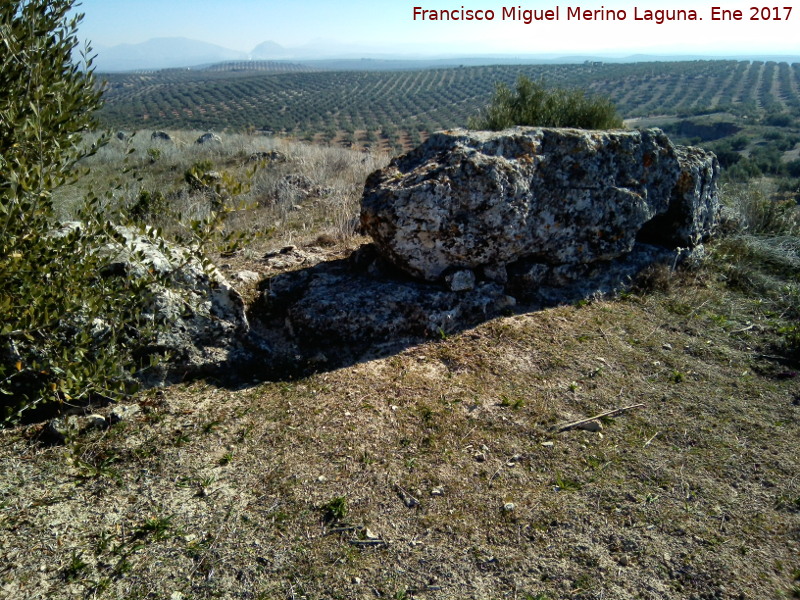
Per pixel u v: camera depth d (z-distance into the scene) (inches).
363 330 173.8
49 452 124.0
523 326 184.5
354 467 126.8
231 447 131.0
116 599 94.2
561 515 114.9
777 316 203.3
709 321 197.5
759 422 144.8
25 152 100.6
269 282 203.0
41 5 101.3
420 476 125.0
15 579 95.3
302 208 354.3
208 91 3336.6
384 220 179.2
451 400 150.7
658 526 112.3
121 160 547.2
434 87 3496.6
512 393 154.6
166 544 105.1
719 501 118.8
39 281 100.5
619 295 209.5
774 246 257.0
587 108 390.9
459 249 182.5
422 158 196.4
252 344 165.6
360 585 99.6
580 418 145.6
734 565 103.4
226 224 311.3
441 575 102.0
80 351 106.3
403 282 189.3
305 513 114.3
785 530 111.3
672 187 222.5
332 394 151.2
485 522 113.7
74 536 104.9
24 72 100.7
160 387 147.8
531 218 190.7
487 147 185.2
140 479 119.6
